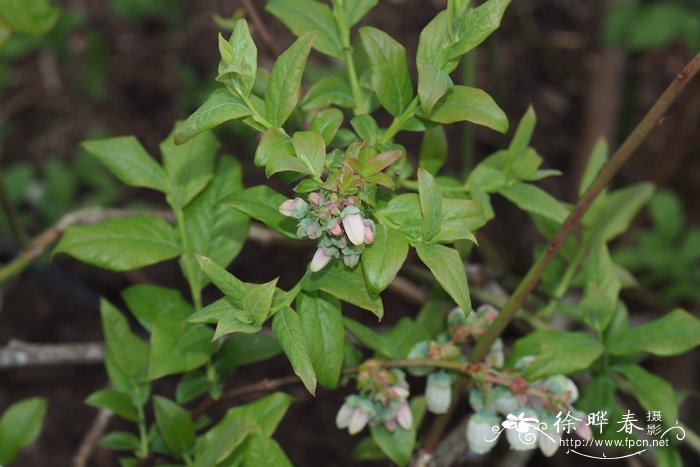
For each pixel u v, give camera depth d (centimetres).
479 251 84
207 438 53
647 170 120
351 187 46
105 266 53
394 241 46
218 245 55
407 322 57
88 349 69
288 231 49
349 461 98
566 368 52
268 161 46
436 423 56
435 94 46
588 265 56
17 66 129
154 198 116
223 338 56
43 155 121
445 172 111
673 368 96
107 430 99
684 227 115
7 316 109
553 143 123
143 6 128
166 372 52
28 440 62
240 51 47
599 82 111
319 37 53
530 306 66
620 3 104
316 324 48
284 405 53
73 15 121
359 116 49
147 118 126
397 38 126
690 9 99
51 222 112
